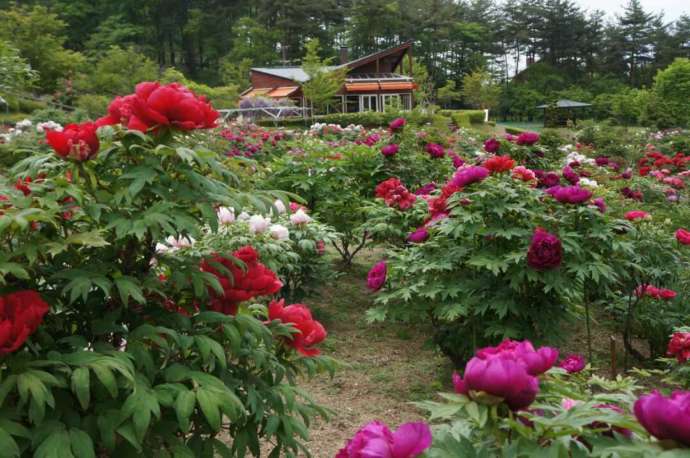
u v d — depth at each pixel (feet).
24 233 5.78
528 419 4.43
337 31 234.79
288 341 7.42
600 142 55.52
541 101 213.87
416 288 14.34
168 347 6.20
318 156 24.97
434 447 4.21
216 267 6.65
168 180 6.07
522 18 252.62
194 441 6.61
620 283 16.15
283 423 7.09
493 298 13.98
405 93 144.36
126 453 5.81
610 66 243.19
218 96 105.81
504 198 14.20
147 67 101.04
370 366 15.79
